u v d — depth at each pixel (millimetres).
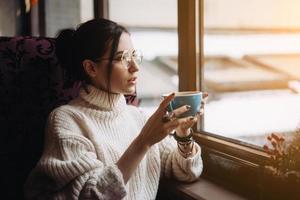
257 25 2139
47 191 958
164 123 867
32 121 1326
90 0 2314
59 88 1354
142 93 2609
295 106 1305
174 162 1177
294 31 1346
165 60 2545
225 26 2174
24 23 2680
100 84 1078
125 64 1023
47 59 1343
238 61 2561
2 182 1288
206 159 1262
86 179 898
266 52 2256
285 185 760
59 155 933
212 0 1432
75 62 1108
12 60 1302
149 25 2381
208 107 1659
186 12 1299
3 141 1290
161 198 1259
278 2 1695
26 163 1317
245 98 2078
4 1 2500
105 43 1017
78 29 1086
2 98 1287
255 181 1033
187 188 1140
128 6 2234
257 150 1080
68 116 1021
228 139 1226
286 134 889
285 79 1638
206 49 1384
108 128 1085
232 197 1058
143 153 896
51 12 2594
